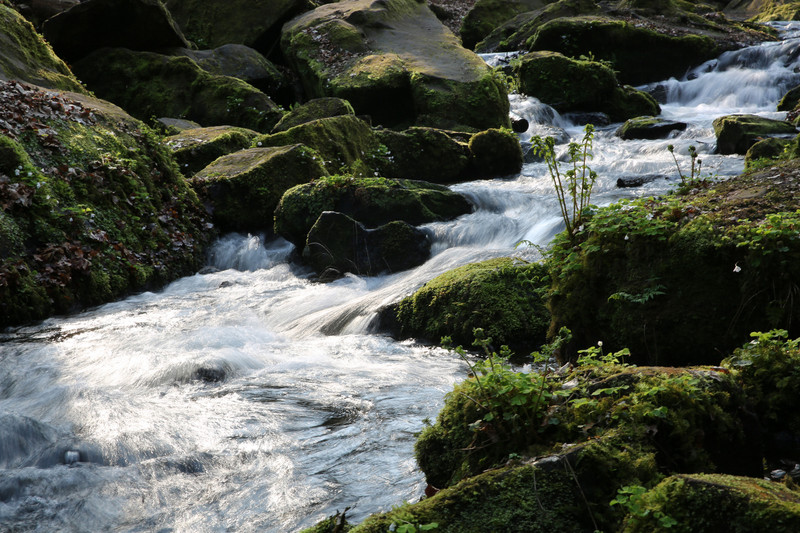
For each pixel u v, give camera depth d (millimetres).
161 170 11844
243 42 23344
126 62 19281
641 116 19844
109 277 9758
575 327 5645
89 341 7648
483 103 18281
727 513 2607
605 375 3871
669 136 17312
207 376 6352
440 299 7594
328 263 10203
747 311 4898
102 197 10469
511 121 18719
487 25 29812
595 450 3172
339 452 4750
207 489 4324
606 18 25156
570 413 3574
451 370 6520
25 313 8562
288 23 23594
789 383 4117
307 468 4535
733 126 14484
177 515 4043
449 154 14852
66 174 10195
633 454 3191
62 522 4016
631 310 5285
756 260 4840
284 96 21875
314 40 21500
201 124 18297
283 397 5875
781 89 21203
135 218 10672
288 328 8344
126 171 10930
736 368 4320
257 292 9844
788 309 4742
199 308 9164
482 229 10609
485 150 14773
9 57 14156
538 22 27047
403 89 18953
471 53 20516
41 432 5109
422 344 7449
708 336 5012
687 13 27484
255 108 18141
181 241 11094
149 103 18812
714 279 5043
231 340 7551
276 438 5023
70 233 9648
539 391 3635
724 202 5746
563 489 3064
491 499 3023
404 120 19266
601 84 20938
